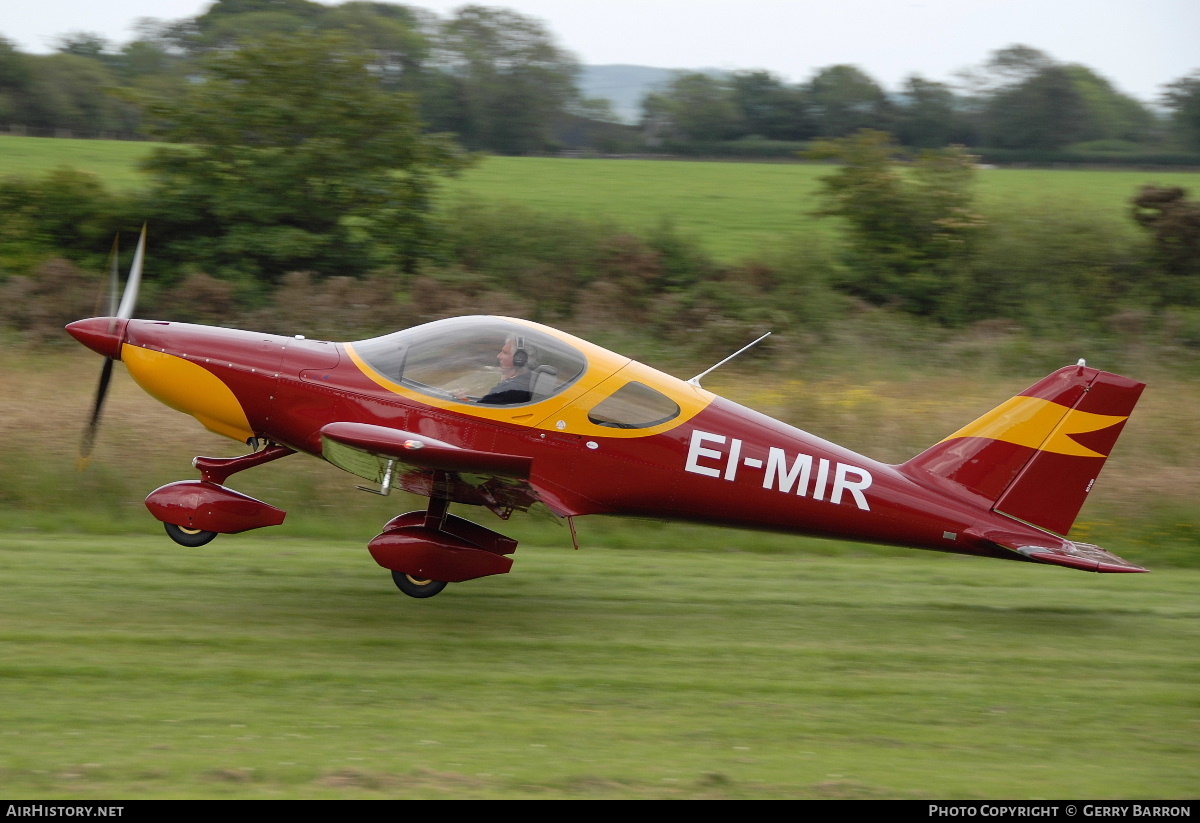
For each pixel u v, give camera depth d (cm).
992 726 1294
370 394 1602
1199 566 2177
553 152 15538
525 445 1623
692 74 18062
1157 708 1380
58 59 12638
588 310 4100
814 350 3825
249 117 4738
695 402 1708
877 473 1764
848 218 5703
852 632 1661
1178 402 3281
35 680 1253
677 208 8519
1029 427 1770
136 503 2130
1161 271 5416
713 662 1480
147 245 4656
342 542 2047
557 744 1170
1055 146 16312
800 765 1148
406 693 1295
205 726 1159
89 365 3155
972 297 5322
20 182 4759
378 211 4803
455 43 14962
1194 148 15862
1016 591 1948
